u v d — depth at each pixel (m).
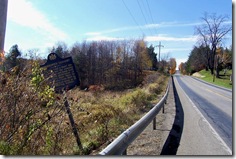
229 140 6.82
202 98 21.88
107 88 55.72
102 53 84.25
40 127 4.80
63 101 5.44
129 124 8.83
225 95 26.34
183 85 47.12
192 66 132.38
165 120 9.98
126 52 87.44
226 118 10.95
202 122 9.69
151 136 7.10
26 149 4.46
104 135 6.77
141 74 81.75
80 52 80.38
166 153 5.47
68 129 5.65
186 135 7.30
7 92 4.45
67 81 6.13
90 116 7.98
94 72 79.44
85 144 5.98
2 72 4.50
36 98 4.76
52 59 6.21
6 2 3.76
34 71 4.99
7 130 4.36
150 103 15.41
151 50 115.94
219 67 86.62
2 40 3.74
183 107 14.86
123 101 13.78
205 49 90.75
